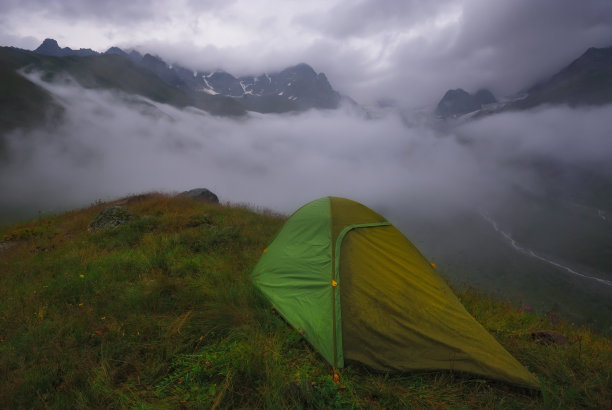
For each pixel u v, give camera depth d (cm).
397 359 311
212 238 713
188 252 639
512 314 500
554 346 364
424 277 409
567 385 297
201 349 322
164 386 272
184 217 923
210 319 370
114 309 389
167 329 349
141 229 809
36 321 355
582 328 483
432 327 340
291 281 426
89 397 257
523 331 412
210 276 509
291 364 310
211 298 429
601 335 462
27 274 534
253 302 427
